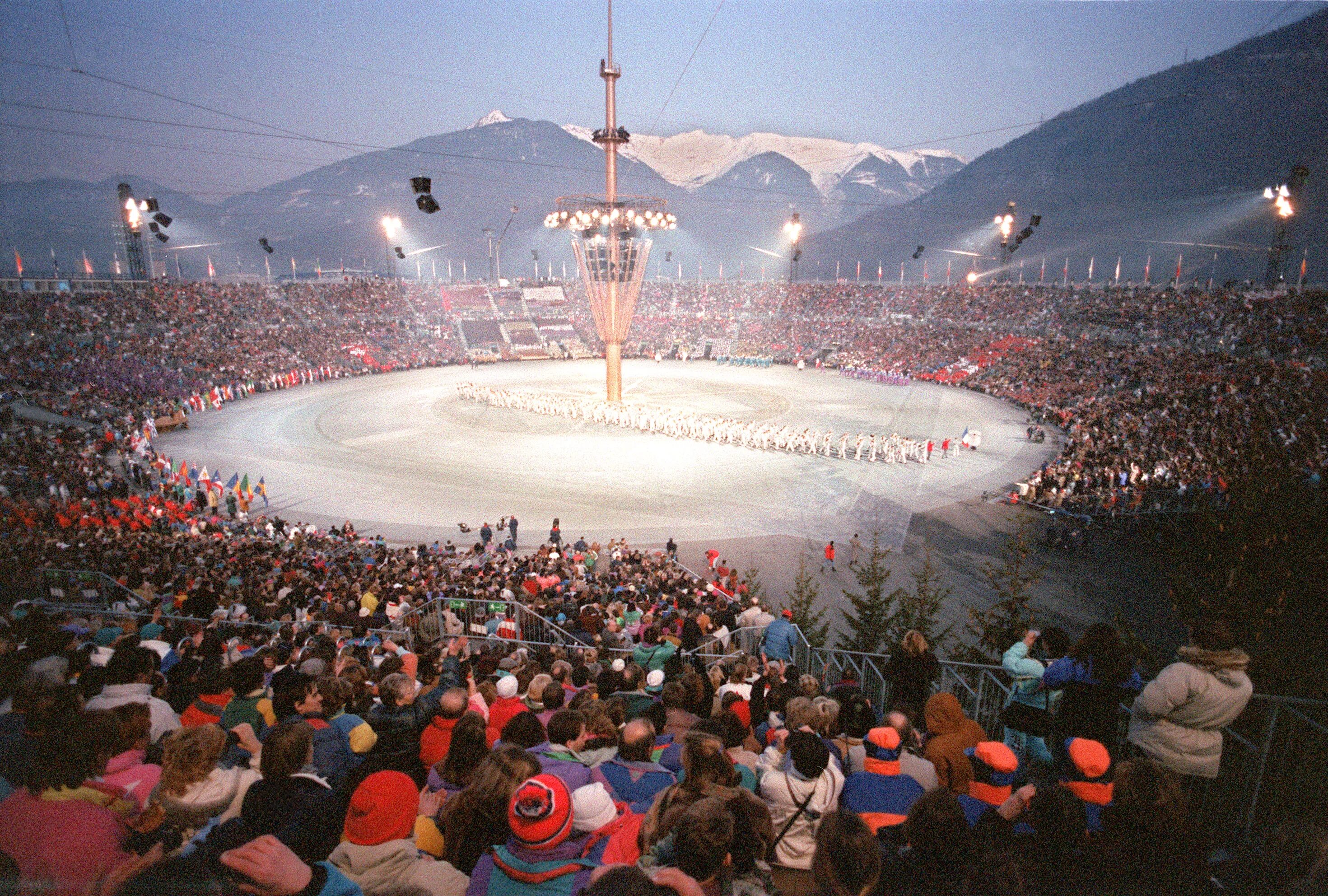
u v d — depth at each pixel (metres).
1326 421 15.22
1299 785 6.51
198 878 3.87
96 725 4.13
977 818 5.43
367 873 4.43
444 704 7.06
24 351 54.28
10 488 32.03
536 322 103.38
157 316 69.19
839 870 3.66
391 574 21.73
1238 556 9.03
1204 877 4.32
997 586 20.58
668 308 110.06
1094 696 6.98
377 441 48.19
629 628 17.92
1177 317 63.09
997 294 84.25
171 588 19.95
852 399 64.12
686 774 4.87
